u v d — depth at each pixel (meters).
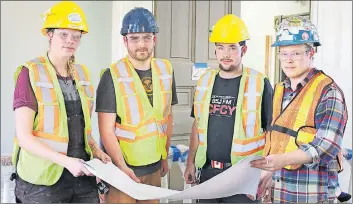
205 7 2.92
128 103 1.84
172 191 1.62
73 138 1.66
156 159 1.90
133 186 1.61
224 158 1.81
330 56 2.84
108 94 1.84
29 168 1.61
